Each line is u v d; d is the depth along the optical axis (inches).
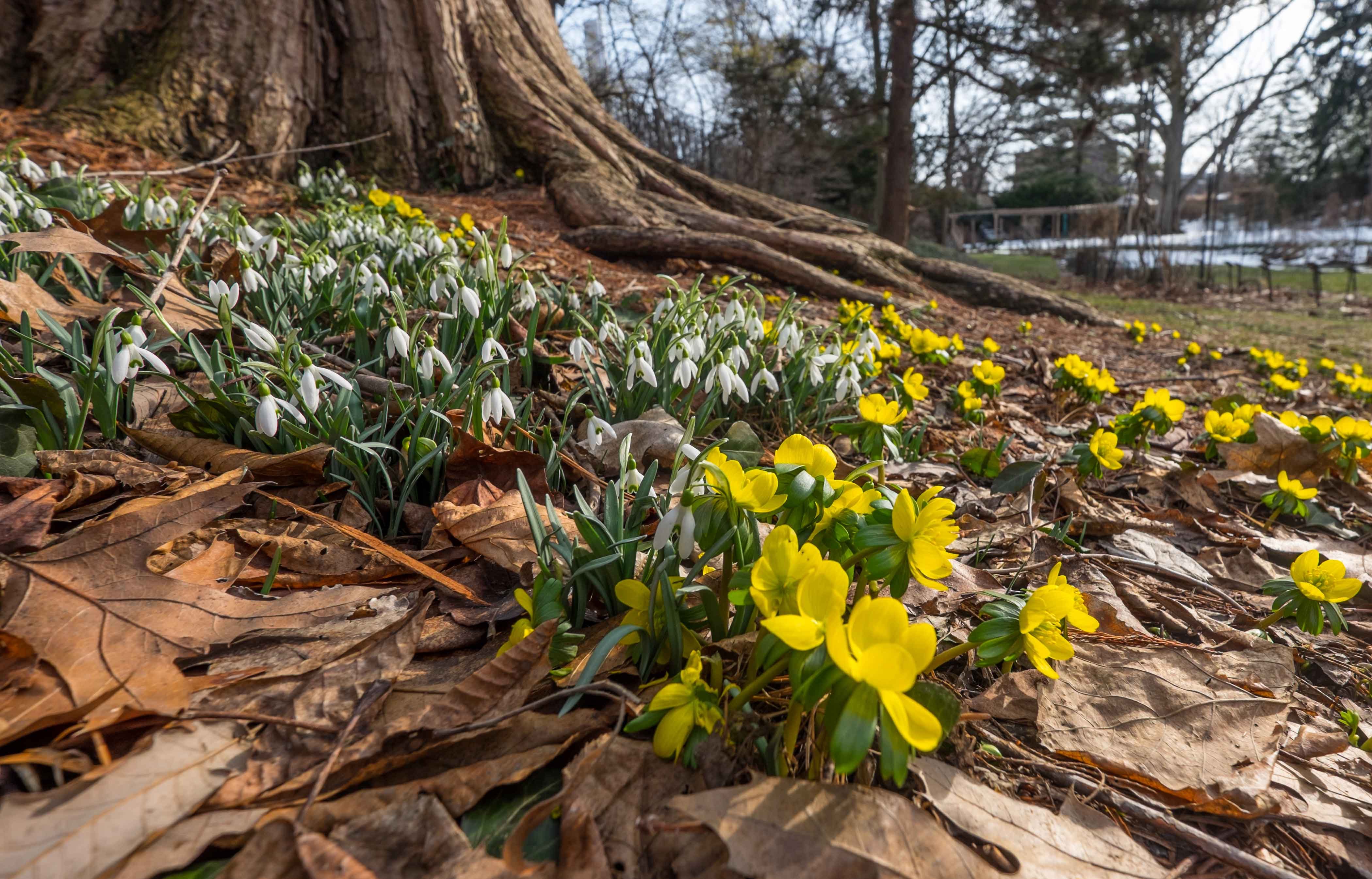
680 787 7.8
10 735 7.1
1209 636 13.1
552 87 60.0
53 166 25.9
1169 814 8.7
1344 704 12.0
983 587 13.1
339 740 7.5
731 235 47.6
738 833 6.8
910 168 113.5
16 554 9.2
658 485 15.0
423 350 14.2
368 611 10.1
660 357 17.8
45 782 7.2
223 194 38.8
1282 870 8.1
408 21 52.7
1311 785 9.4
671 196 55.9
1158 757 9.4
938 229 227.0
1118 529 17.0
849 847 6.9
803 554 7.6
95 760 7.4
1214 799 8.9
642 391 17.3
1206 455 22.6
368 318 18.6
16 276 15.9
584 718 8.5
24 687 7.6
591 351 17.2
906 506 8.1
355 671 8.8
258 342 13.5
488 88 57.4
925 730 5.9
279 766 7.6
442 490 13.8
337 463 13.2
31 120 39.6
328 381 14.6
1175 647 11.5
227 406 13.1
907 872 6.8
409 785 7.5
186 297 18.2
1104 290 120.9
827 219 60.2
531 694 9.0
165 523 9.6
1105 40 104.6
